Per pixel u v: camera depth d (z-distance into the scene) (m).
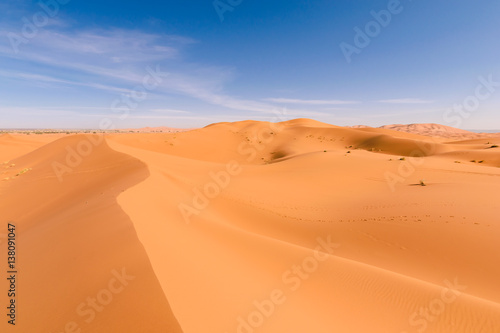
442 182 23.95
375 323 6.84
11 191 20.81
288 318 6.10
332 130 93.50
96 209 10.94
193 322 4.32
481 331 6.71
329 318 6.78
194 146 67.69
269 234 14.88
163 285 5.06
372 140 76.00
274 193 23.39
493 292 9.00
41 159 35.16
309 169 34.44
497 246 11.05
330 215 17.58
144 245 6.77
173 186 19.70
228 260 8.84
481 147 61.38
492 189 19.23
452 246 11.66
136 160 26.03
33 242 9.09
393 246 12.52
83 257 6.91
